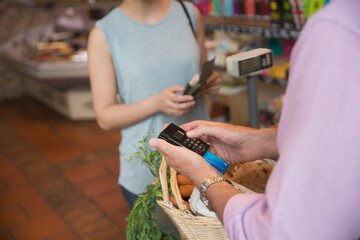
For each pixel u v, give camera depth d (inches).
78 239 114.0
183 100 66.8
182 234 46.0
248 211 31.5
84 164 156.7
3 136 189.2
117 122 70.9
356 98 25.5
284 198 27.1
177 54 72.0
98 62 70.0
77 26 216.5
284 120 28.7
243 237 31.0
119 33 69.4
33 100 233.6
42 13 213.9
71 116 199.8
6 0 221.0
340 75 25.7
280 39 123.7
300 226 27.2
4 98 239.9
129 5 70.4
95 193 136.2
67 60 191.2
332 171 26.1
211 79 75.6
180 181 50.1
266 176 51.9
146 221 46.6
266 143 44.6
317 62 26.3
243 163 53.8
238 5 126.8
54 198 135.7
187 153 39.0
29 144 178.4
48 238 115.9
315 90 26.3
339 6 26.5
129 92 72.0
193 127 48.2
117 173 147.7
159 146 40.3
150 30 70.7
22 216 127.3
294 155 26.8
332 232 27.1
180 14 74.7
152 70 70.5
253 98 75.7
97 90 71.2
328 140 26.0
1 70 234.4
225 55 137.9
